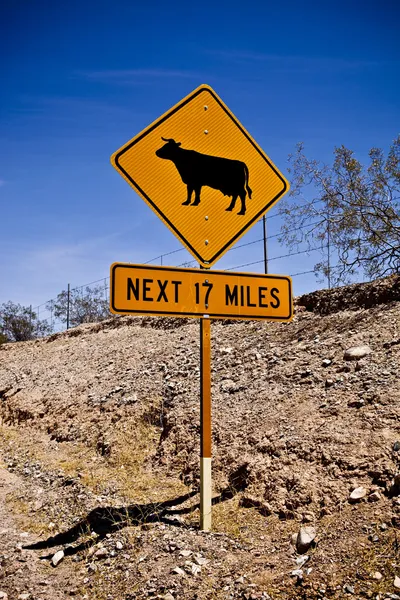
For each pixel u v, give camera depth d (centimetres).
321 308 828
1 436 1022
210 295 458
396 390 503
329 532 368
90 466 697
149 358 1026
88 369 1172
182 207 475
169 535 420
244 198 498
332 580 314
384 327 658
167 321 1210
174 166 477
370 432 458
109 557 407
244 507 459
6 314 3145
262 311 475
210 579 346
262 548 382
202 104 496
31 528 507
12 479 705
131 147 466
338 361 625
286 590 318
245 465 514
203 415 440
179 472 593
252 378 704
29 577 396
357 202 985
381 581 301
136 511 499
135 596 343
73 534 475
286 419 548
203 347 448
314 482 434
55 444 861
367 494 395
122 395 880
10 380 1392
